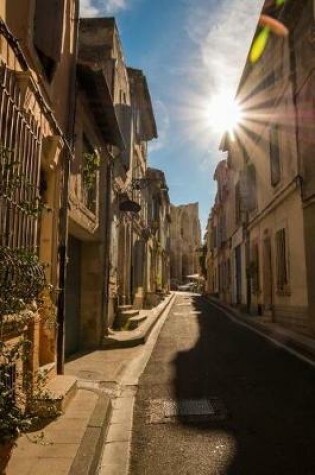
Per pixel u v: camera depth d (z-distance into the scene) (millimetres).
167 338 13539
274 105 17016
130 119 17125
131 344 11859
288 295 15266
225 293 34281
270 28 16500
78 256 11734
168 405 6469
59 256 7285
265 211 18469
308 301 12891
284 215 15789
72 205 8867
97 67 8797
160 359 10039
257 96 20031
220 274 39062
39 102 6004
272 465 4332
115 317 14148
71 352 10852
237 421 5645
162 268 40938
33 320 5566
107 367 9172
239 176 25469
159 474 4262
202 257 63500
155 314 19906
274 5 14945
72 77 8133
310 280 12789
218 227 41094
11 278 3637
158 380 8023
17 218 4781
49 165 6727
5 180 3930
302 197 13320
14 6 5375
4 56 4895
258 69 19562
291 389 7012
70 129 7961
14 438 3221
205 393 7027
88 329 11758
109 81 13078
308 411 5879
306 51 13203
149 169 29922
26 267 3734
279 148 16281
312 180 12594
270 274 18906
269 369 8562
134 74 18828
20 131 5066
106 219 12633
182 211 89812
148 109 22891
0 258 3475
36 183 5625
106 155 12742
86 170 10125
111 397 6945
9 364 3703
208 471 4270
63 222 7492
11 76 4965
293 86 14227
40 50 6289
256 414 5875
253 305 21516
